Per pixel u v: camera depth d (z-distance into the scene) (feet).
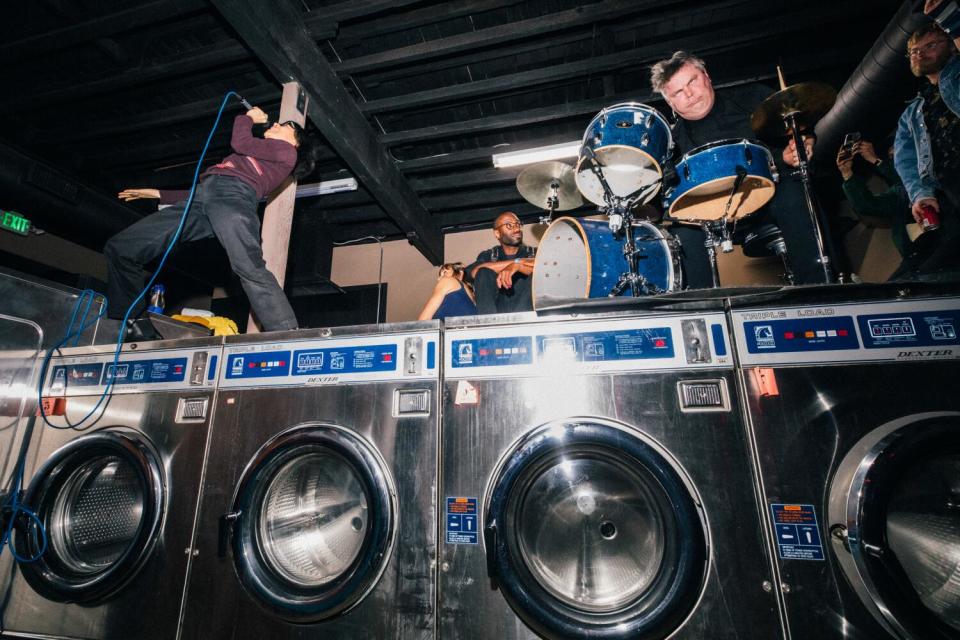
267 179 7.20
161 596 4.56
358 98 13.38
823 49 11.80
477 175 16.48
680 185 7.31
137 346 5.71
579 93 13.48
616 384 4.28
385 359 4.83
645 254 7.34
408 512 4.26
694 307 4.40
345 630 4.08
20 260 16.66
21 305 6.11
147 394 5.41
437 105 13.66
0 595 5.06
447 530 4.17
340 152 12.92
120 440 5.09
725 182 6.99
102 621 4.66
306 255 18.42
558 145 14.42
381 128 14.34
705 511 3.78
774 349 4.09
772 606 3.49
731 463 3.87
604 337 4.47
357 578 4.03
